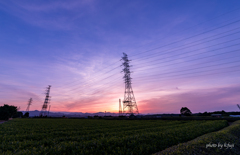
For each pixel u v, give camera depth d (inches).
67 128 1091.9
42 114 4530.0
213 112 4559.5
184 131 759.1
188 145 459.2
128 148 428.5
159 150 465.4
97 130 935.7
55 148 409.1
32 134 752.3
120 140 515.5
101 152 393.7
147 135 609.0
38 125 1411.2
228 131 706.8
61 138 607.2
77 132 845.8
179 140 581.9
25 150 406.9
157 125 1263.5
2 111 2842.0
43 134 762.8
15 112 3464.6
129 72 3088.1
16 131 900.0
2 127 1133.7
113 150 404.5
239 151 466.9
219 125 1078.4
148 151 433.1
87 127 1181.1
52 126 1298.0
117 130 939.3
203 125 1054.4
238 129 811.4
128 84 3078.2
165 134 653.3
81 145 439.2
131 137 556.7
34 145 498.0
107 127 1195.3
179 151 403.2
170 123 1496.1
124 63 3139.8
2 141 566.3
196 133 730.8
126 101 3024.1
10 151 400.8
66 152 387.9
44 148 407.5
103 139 518.3
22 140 622.5
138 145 464.1
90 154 374.6
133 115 2979.8
